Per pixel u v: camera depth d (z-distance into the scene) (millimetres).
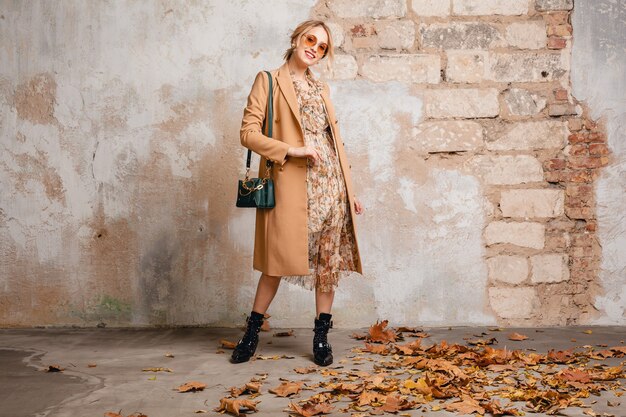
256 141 3660
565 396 2996
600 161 4707
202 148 4703
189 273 4715
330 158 3783
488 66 4715
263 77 3807
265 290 3818
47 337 4422
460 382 3203
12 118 4734
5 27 4719
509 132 4711
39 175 4727
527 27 4715
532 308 4703
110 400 3068
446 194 4703
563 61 4715
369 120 4691
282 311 4707
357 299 4703
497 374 3451
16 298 4734
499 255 4707
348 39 4703
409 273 4703
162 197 4711
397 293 4703
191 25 4695
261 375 3475
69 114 4715
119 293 4723
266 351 4027
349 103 4695
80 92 4719
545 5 4715
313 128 3756
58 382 3367
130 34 4703
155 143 4703
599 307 4707
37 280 4727
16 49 4723
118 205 4719
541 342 4199
